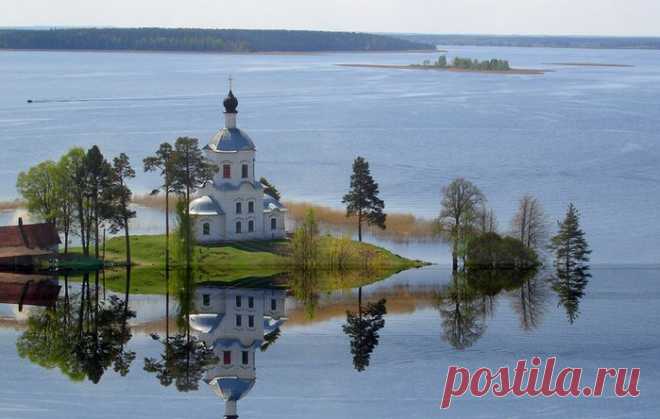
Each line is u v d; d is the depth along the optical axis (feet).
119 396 646.74
